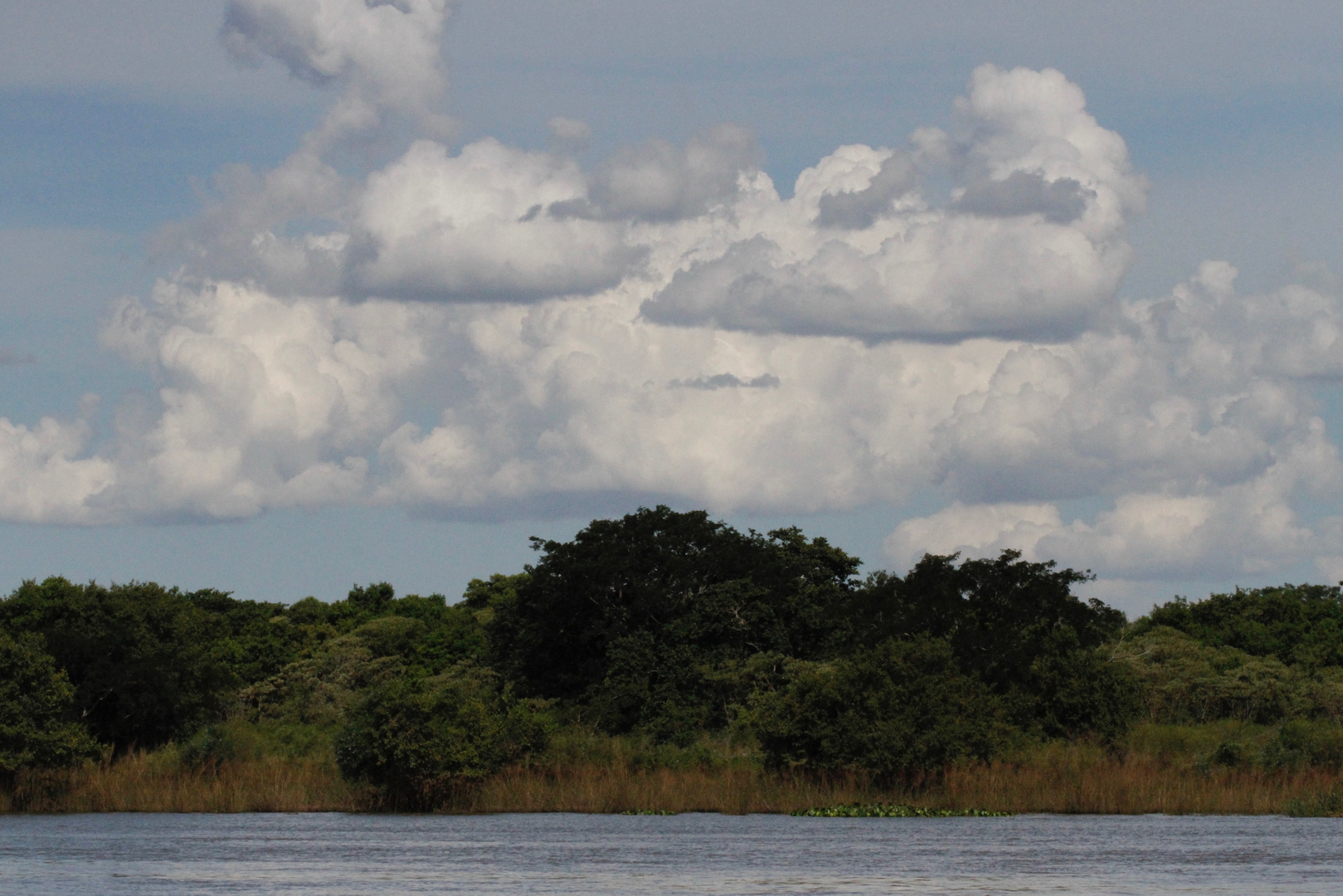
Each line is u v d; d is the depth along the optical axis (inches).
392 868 2222.0
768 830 2910.9
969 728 3710.6
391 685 3528.5
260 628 7298.2
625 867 2239.2
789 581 6127.0
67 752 3390.7
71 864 2255.2
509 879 2080.5
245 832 2842.0
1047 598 4864.7
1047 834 2837.1
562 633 6382.9
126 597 4731.8
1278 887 1999.3
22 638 3474.4
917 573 5216.5
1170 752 4340.6
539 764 3811.5
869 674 3732.8
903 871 2183.8
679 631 5964.6
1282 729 4439.0
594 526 6378.0
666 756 4271.7
